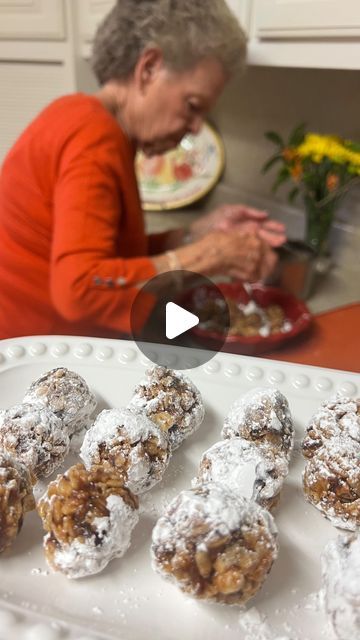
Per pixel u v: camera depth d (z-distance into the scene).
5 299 1.16
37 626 0.43
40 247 1.14
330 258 1.44
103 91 1.20
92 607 0.47
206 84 1.13
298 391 0.74
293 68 1.42
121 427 0.57
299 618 0.46
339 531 0.55
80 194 1.01
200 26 1.04
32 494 0.54
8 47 1.57
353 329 1.03
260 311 1.06
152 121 1.19
